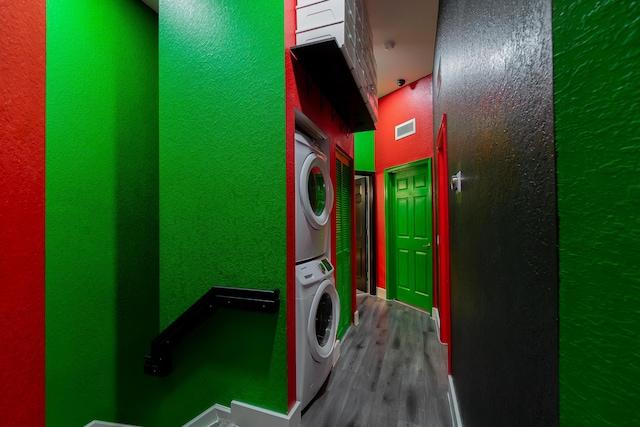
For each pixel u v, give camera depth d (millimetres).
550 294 465
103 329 1880
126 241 2014
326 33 1483
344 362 2262
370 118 2594
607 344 351
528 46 543
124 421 1969
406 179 3754
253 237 1483
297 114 1670
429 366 2188
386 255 3994
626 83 325
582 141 386
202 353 1552
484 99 875
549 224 465
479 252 983
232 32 1529
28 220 573
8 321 533
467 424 1238
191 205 1583
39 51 598
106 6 1895
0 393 518
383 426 1548
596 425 367
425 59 3016
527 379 571
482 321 950
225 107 1536
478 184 981
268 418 1413
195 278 1570
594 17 364
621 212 332
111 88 1927
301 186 1647
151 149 2193
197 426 1507
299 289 1567
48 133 1646
